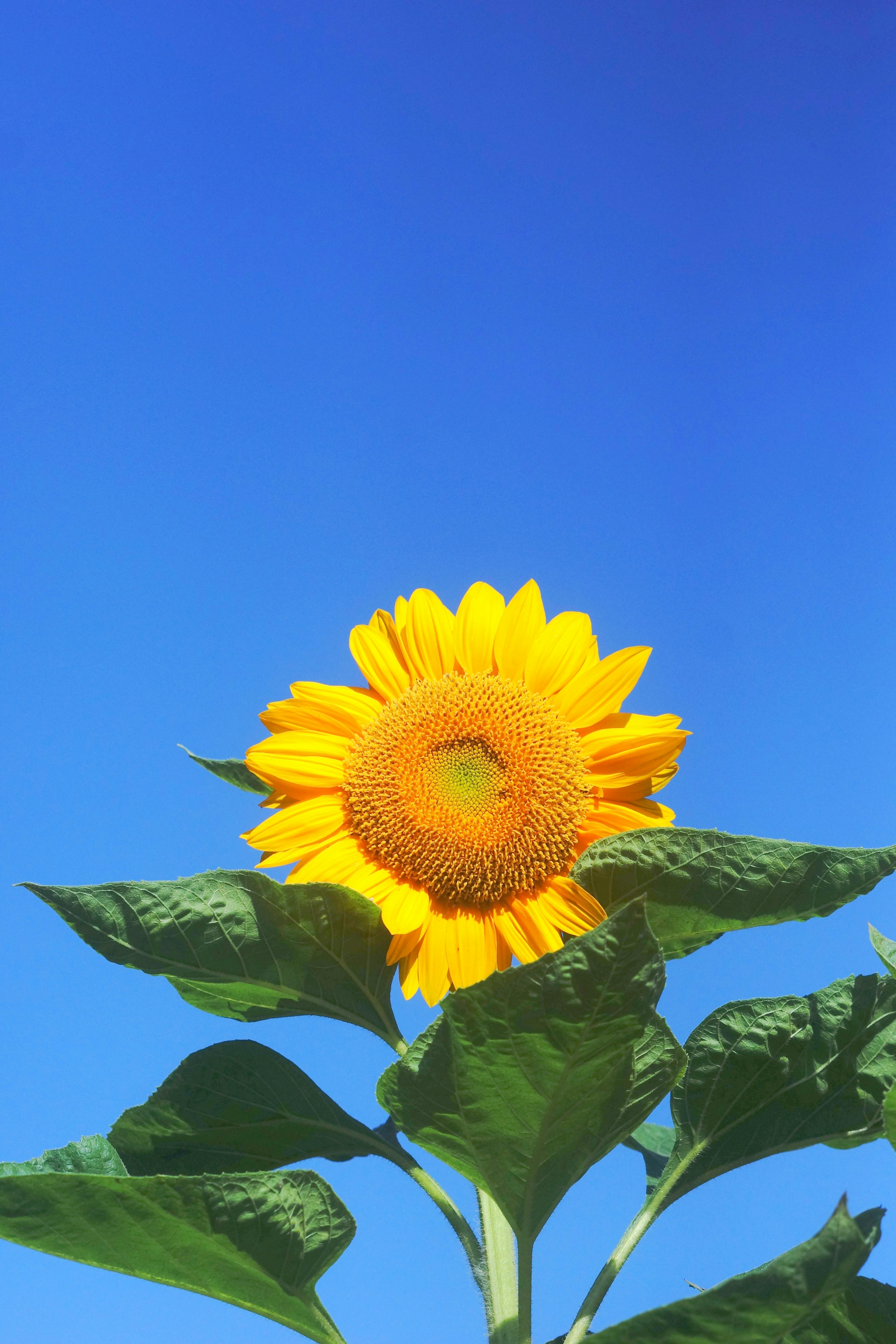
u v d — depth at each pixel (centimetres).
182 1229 115
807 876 121
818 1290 108
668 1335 109
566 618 135
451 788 130
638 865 123
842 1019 122
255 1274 116
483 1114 116
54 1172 120
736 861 122
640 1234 122
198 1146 125
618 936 112
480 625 135
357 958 125
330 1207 116
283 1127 125
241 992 125
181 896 121
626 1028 113
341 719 132
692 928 124
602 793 131
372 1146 126
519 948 128
